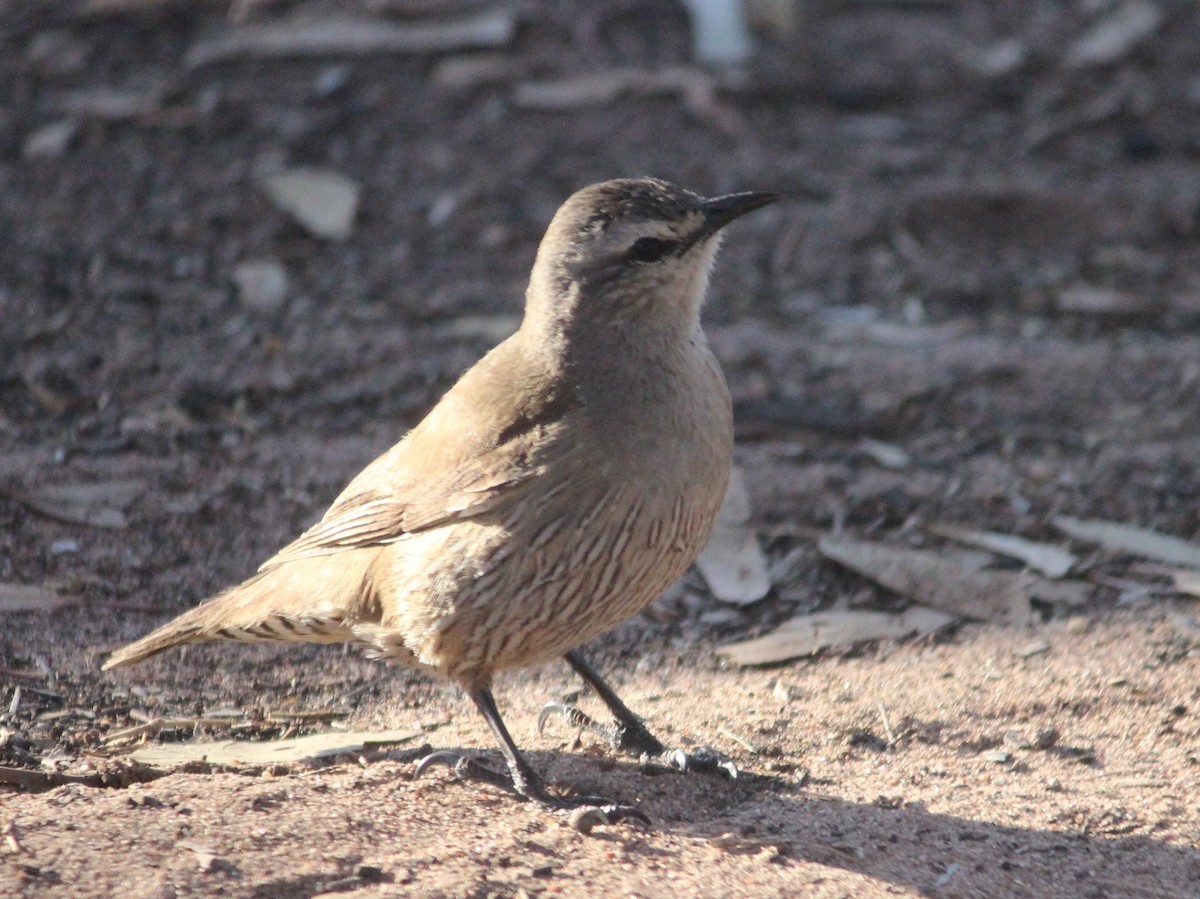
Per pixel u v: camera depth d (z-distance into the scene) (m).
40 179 16.48
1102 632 10.19
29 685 9.15
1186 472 12.54
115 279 14.98
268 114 17.92
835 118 19.05
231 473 12.05
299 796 7.61
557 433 7.88
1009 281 16.30
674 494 7.93
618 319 8.02
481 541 7.92
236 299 14.92
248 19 19.56
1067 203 17.27
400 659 8.57
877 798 8.02
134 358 13.66
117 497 11.57
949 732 8.80
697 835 7.52
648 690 9.56
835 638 10.23
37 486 11.59
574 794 8.05
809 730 8.87
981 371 14.27
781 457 12.73
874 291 16.02
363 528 8.37
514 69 19.05
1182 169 18.33
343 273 15.59
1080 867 7.31
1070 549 11.40
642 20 20.22
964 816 7.81
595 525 7.82
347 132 17.83
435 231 16.44
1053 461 12.79
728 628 10.51
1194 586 10.77
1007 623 10.45
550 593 7.93
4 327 13.93
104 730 8.73
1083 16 21.73
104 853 6.82
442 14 19.81
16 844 6.83
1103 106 19.62
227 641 9.02
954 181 17.61
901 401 13.65
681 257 8.08
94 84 18.25
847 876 7.11
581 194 8.34
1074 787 8.14
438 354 14.12
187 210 16.28
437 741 8.73
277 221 16.27
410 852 7.09
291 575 8.59
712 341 14.74
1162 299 15.96
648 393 7.95
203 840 6.99
